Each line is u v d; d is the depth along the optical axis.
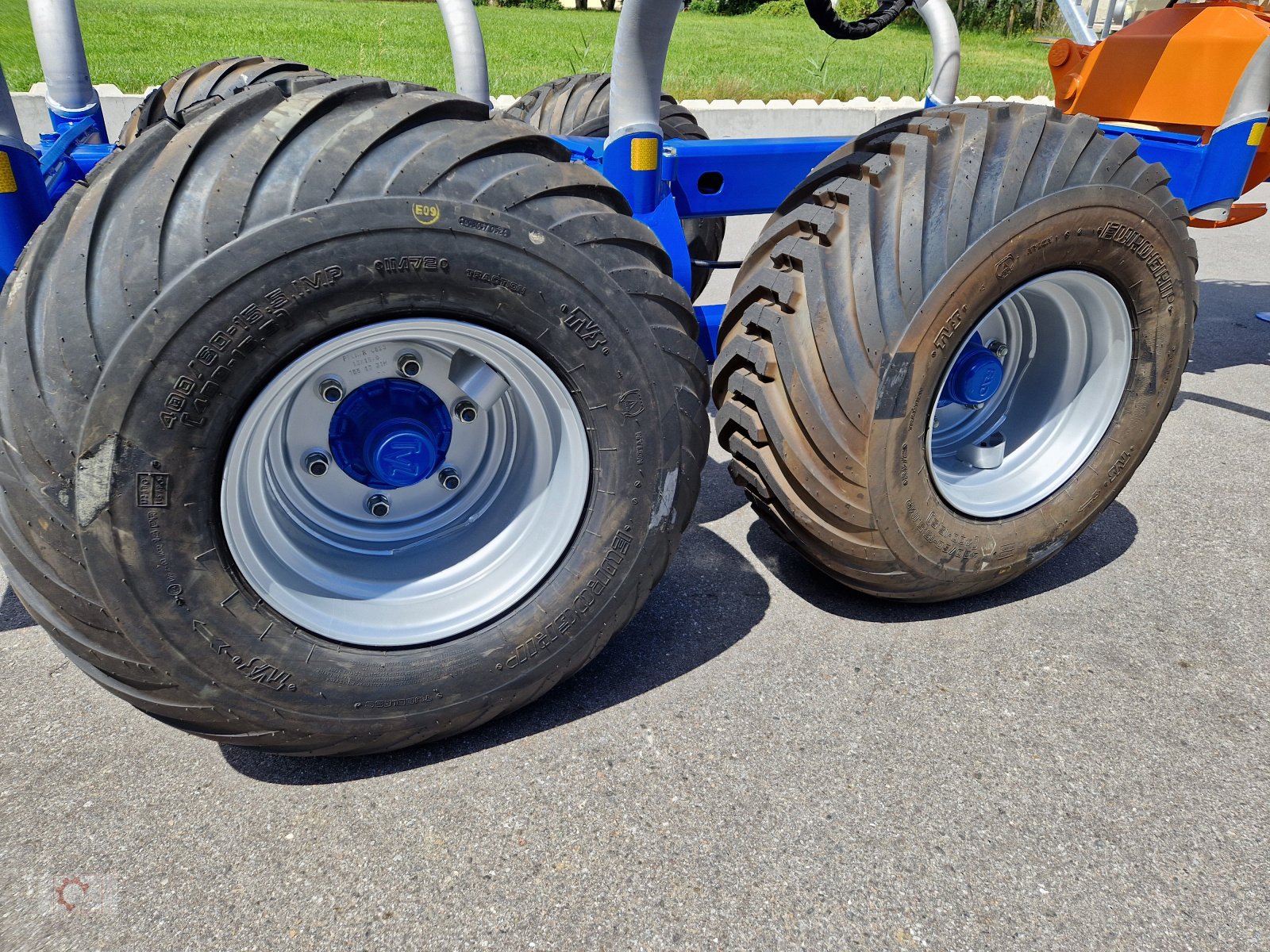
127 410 1.43
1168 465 3.31
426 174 1.53
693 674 2.18
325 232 1.47
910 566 2.23
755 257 2.21
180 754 1.92
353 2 31.05
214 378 1.48
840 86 12.42
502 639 1.86
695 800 1.79
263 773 1.87
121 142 2.85
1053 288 2.37
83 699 2.08
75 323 1.41
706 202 2.79
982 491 2.43
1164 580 2.58
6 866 1.64
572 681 2.16
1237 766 1.89
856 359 1.97
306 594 1.78
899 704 2.07
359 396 1.82
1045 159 2.10
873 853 1.67
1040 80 14.36
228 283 1.43
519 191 1.61
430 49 17.19
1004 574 2.42
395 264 1.53
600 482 1.86
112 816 1.76
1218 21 3.43
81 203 1.48
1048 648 2.28
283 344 1.52
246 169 1.46
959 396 2.41
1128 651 2.26
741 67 15.98
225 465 1.56
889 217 1.98
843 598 2.50
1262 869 1.65
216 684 1.65
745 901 1.58
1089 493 2.51
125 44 16.30
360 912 1.56
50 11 2.90
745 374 2.12
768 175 2.81
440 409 1.88
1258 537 2.81
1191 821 1.75
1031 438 2.55
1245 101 3.34
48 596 1.54
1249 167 3.53
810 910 1.56
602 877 1.62
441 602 1.88
